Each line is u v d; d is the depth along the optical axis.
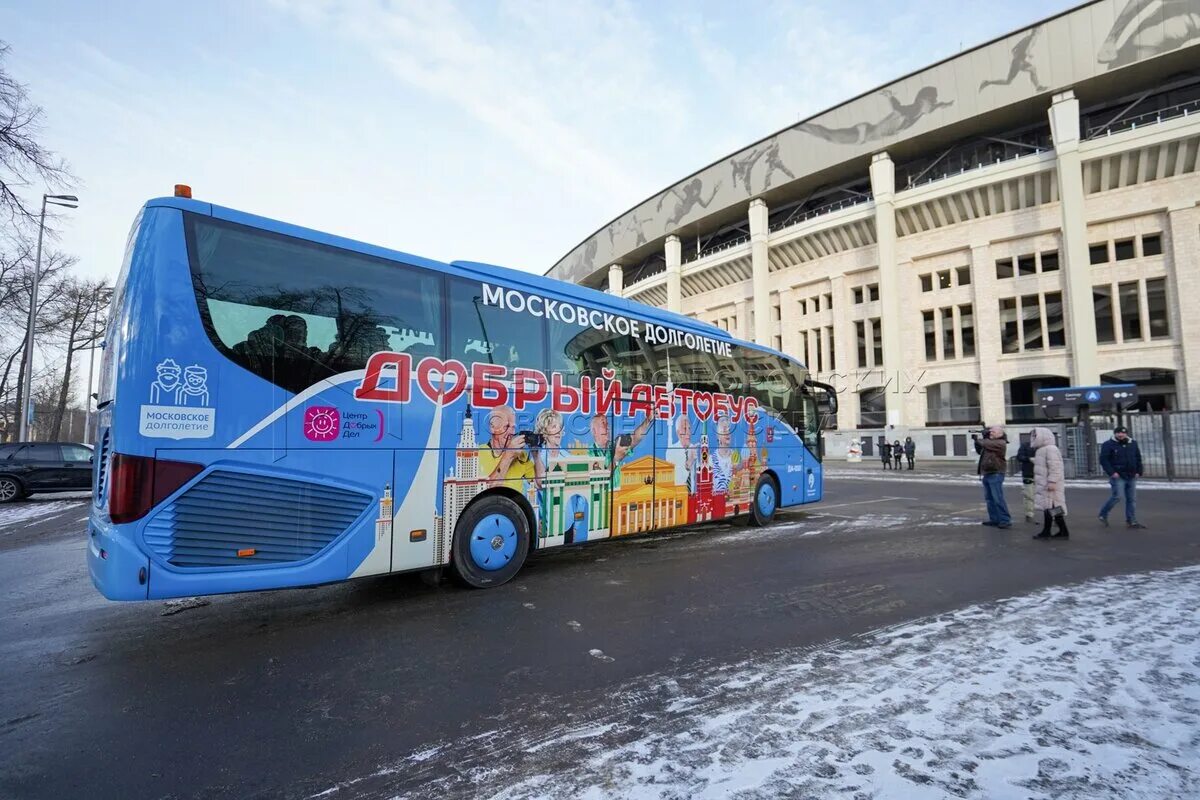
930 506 13.33
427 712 3.30
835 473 26.36
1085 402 20.61
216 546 4.34
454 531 5.71
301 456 4.75
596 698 3.44
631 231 54.28
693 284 51.00
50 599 5.91
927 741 2.83
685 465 8.34
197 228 4.47
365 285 5.25
